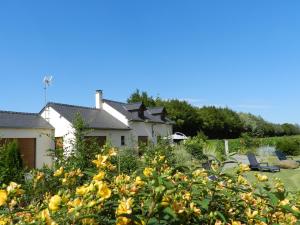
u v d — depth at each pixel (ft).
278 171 54.29
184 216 7.06
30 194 11.63
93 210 6.34
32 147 67.62
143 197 7.43
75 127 29.66
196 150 60.90
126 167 19.39
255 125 192.24
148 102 155.12
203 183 8.49
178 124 151.12
